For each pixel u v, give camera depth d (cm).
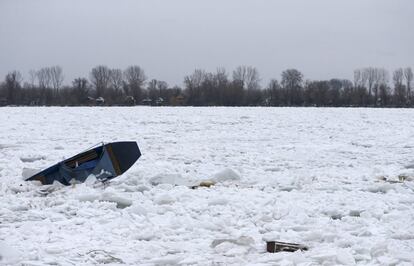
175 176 1152
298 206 920
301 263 625
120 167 1130
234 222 827
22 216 860
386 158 1598
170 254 679
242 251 680
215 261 646
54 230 777
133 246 711
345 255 647
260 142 1977
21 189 1067
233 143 1928
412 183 1135
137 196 988
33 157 1510
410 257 638
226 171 1175
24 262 633
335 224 816
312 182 1152
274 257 650
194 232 772
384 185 1089
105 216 848
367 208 912
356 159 1570
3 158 1482
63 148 1720
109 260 651
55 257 658
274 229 790
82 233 767
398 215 865
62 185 1091
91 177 1099
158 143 1886
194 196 987
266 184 1120
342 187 1109
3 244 682
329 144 1945
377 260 641
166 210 890
